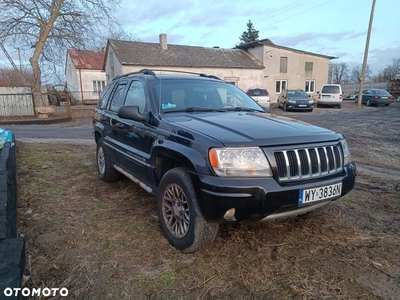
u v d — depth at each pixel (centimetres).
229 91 418
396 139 974
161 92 358
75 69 3397
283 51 2900
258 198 233
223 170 238
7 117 1641
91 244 291
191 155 257
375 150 807
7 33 1652
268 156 243
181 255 272
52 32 1800
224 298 219
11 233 252
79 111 1842
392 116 1708
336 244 293
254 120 313
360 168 608
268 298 218
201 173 246
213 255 272
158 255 273
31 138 1023
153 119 328
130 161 373
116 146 420
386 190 456
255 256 270
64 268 253
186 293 224
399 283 235
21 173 536
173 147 278
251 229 320
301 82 3038
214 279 239
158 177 318
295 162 253
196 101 370
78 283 234
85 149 791
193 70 2545
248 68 2755
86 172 552
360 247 288
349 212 371
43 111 1625
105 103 509
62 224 333
